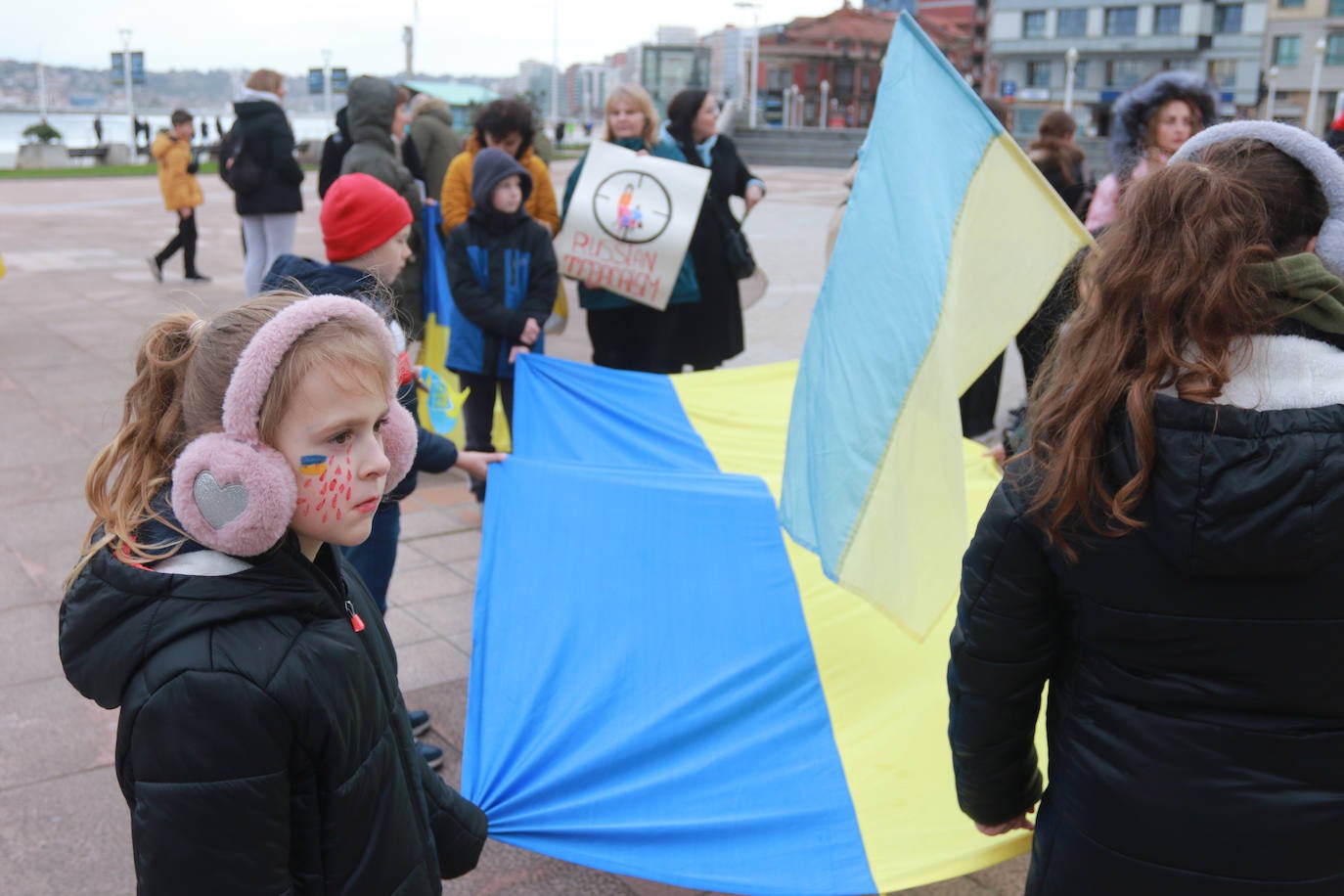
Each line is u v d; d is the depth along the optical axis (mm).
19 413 6707
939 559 2297
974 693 1695
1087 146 32750
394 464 1455
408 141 7621
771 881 2184
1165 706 1503
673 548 3135
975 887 2779
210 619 1231
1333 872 1484
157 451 1323
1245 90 74062
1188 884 1500
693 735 2572
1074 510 1490
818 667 2783
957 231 2369
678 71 50281
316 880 1330
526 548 3074
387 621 4176
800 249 14453
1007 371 8188
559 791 2391
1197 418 1398
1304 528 1355
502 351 4945
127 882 2752
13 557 4668
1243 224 1434
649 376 4676
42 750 3303
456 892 2744
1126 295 1479
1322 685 1441
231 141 8367
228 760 1209
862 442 2326
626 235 5352
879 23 94250
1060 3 78312
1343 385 1411
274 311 1333
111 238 15492
